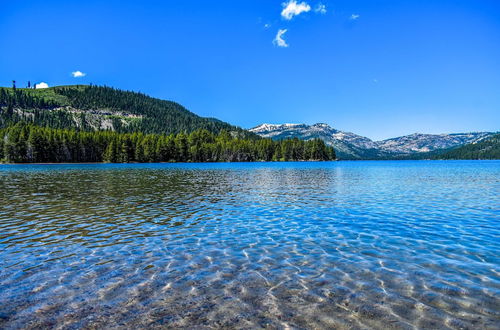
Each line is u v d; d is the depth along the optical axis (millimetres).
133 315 6535
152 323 6219
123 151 160500
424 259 9906
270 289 7789
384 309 6750
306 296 7398
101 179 44156
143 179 44562
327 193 27562
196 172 67688
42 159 144875
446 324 6145
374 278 8430
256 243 11836
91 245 11555
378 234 13094
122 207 19891
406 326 6090
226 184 36625
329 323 6199
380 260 9844
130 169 83938
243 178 47500
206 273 8852
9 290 7734
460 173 60062
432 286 7875
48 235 12969
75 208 19453
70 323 6215
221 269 9156
